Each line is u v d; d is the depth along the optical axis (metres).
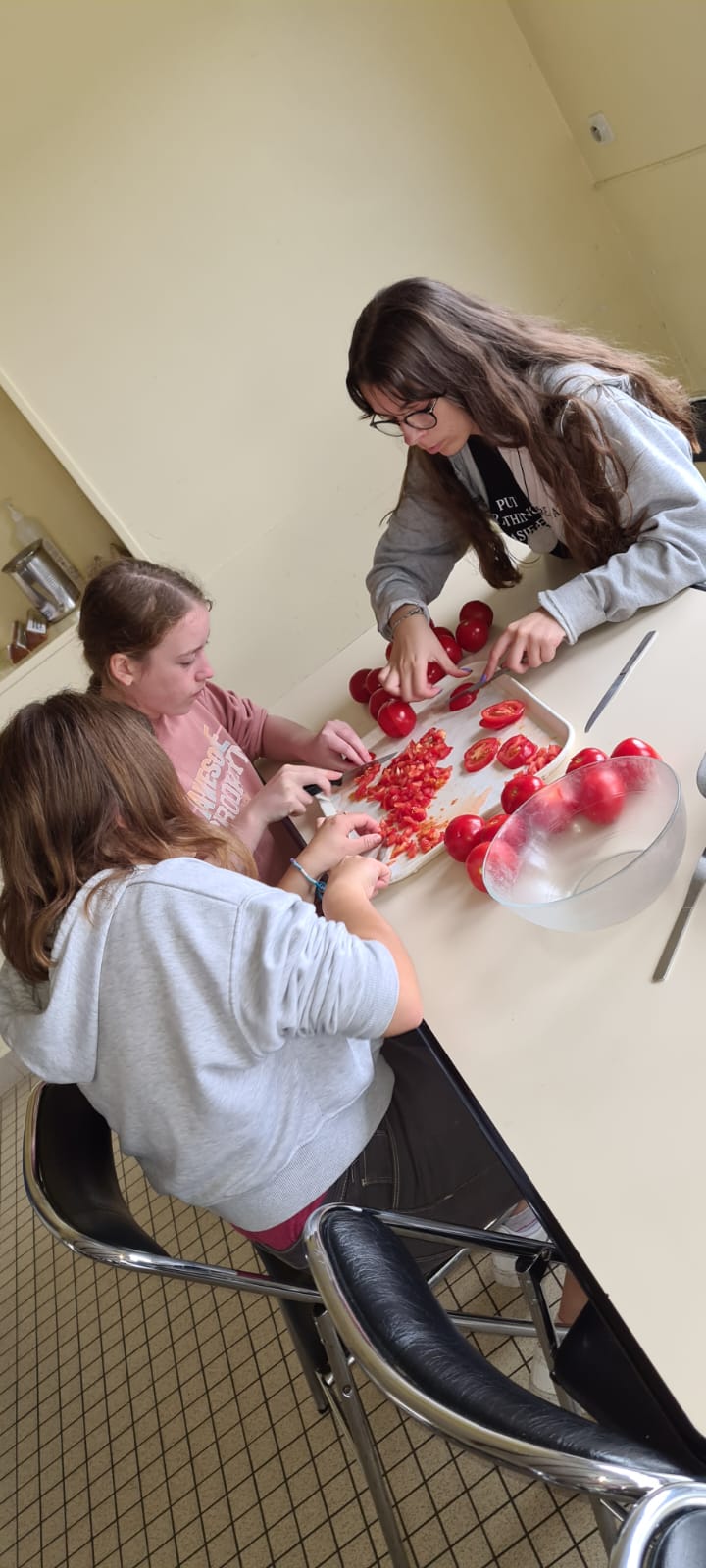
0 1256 2.28
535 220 2.82
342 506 2.85
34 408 2.58
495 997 1.00
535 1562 1.28
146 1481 1.65
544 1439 0.61
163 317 2.56
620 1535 0.53
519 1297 1.56
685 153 2.54
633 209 2.83
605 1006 0.91
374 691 1.65
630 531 1.45
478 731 1.39
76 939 0.92
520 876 1.09
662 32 2.35
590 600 1.37
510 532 1.70
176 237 2.51
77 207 2.43
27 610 2.99
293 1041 1.03
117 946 0.92
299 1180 1.07
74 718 1.00
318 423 2.75
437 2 2.54
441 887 1.19
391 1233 0.93
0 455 2.81
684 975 0.89
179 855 1.01
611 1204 0.76
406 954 1.07
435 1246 1.18
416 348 1.36
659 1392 0.66
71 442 2.63
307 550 2.87
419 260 2.74
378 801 1.40
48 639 2.76
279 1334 1.75
